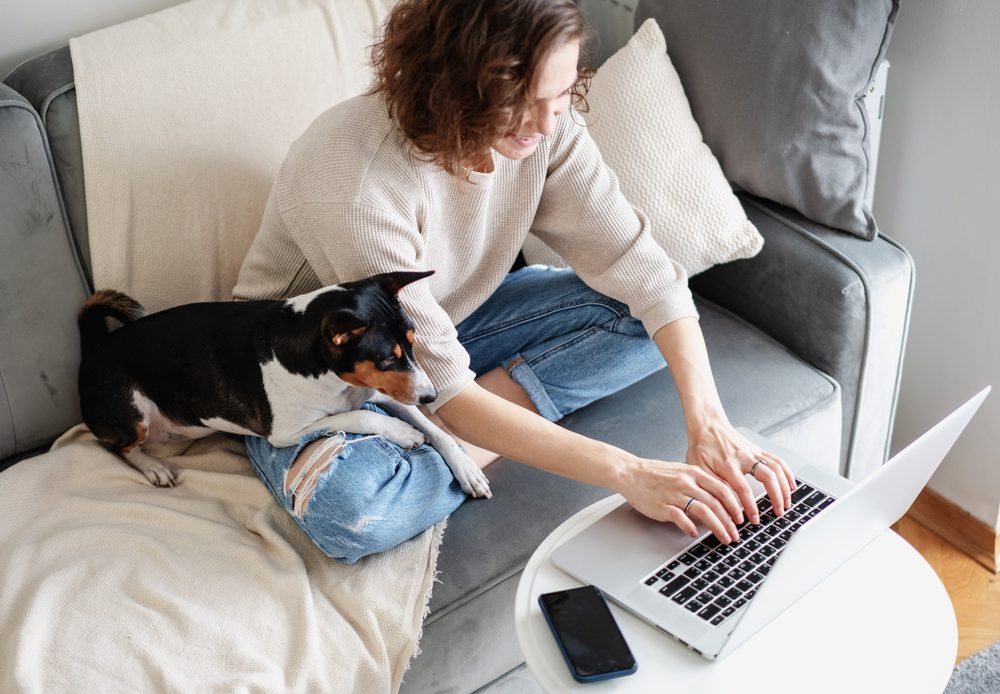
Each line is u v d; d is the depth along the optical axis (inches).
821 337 60.7
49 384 56.7
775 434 57.5
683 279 53.4
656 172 62.8
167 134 56.5
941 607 37.8
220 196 57.7
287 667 43.6
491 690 50.4
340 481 46.0
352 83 61.2
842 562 39.2
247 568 46.9
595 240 54.0
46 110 54.7
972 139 62.2
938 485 71.4
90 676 41.9
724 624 36.6
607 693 34.7
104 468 53.9
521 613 38.4
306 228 48.4
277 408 49.6
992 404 66.2
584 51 46.8
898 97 66.7
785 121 60.9
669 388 59.0
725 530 40.5
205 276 58.4
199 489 53.2
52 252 55.1
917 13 63.2
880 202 71.2
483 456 54.8
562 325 57.3
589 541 41.6
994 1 58.0
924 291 69.6
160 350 52.9
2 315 54.4
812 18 59.4
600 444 44.9
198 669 42.6
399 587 47.1
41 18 62.4
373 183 46.3
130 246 56.5
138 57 56.9
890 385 64.9
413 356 47.1
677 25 65.0
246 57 58.8
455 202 50.2
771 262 62.7
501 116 40.5
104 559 47.0
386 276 45.4
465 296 56.1
